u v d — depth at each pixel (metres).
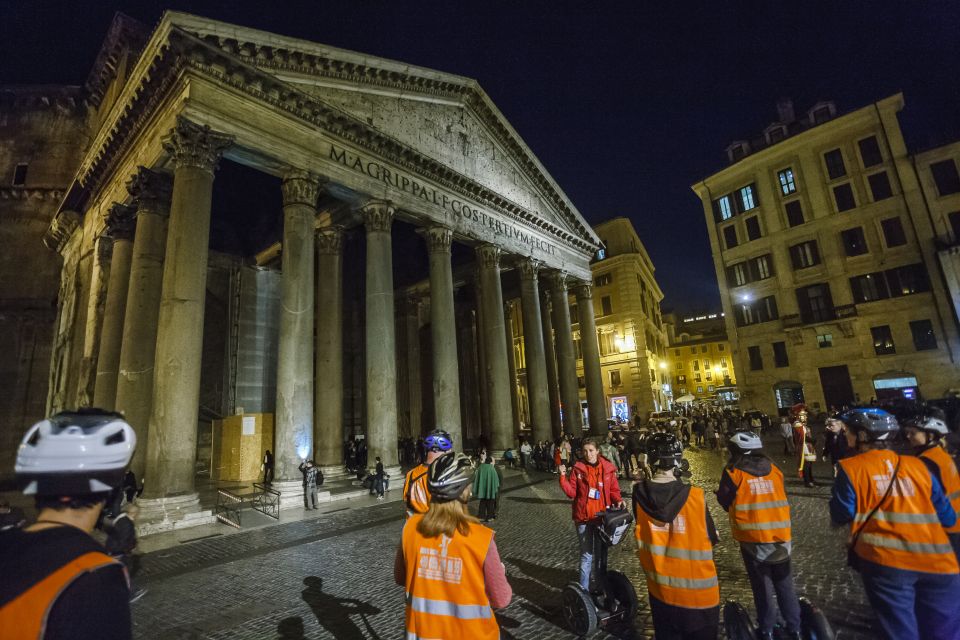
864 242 30.66
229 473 18.34
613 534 5.09
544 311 31.27
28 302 26.20
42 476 1.69
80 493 1.71
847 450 10.69
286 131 15.33
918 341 28.31
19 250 26.77
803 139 33.28
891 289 29.42
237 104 14.20
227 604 6.38
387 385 16.70
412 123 20.00
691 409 50.53
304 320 14.48
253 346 25.08
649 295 51.88
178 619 5.94
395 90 19.27
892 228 29.81
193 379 12.04
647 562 3.61
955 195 28.22
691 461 20.28
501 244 23.52
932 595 3.34
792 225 33.59
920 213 28.91
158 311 15.08
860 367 29.98
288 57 15.70
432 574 2.62
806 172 33.19
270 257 25.91
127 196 16.84
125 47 24.92
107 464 1.77
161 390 11.68
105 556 1.60
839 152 32.12
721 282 36.84
